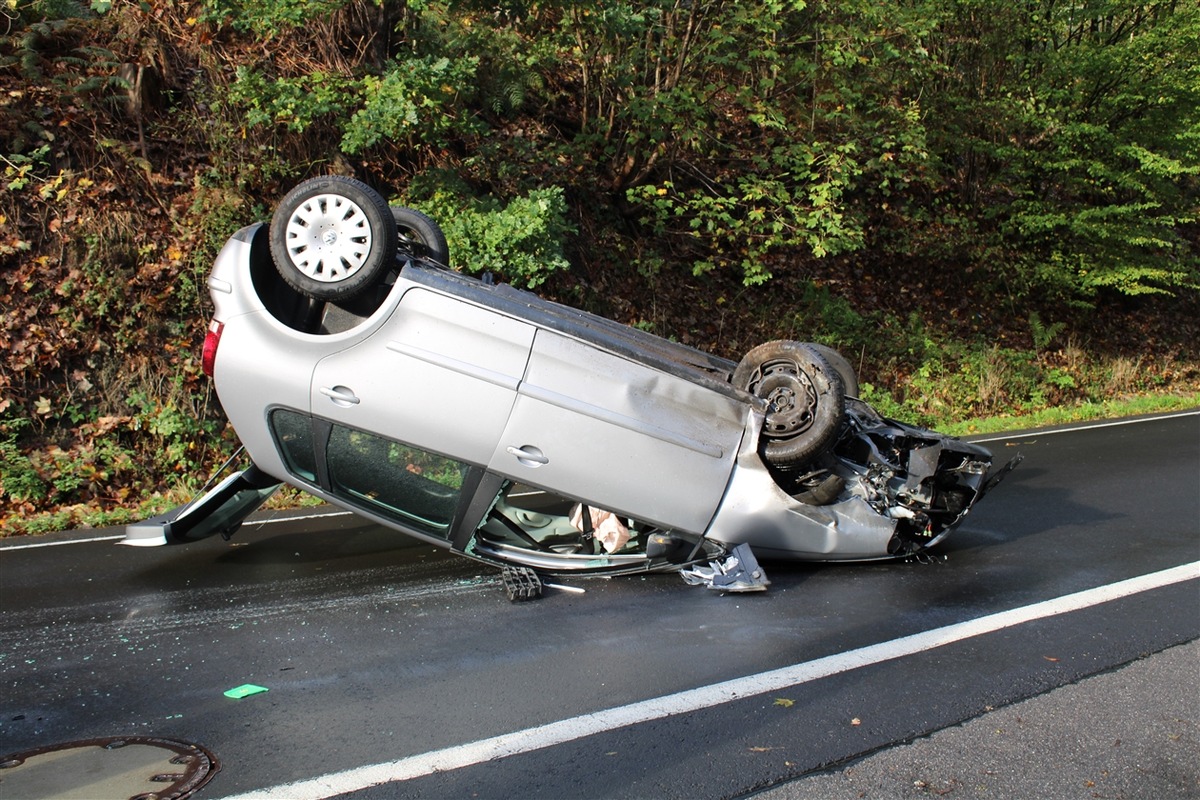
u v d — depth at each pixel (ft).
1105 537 24.06
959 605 18.65
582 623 17.49
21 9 34.50
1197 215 54.70
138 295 31.35
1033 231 53.57
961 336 52.34
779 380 19.90
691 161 45.93
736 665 15.47
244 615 17.80
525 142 42.45
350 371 18.13
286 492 27.86
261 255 19.67
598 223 42.91
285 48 37.78
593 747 12.58
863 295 50.75
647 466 18.71
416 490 18.88
